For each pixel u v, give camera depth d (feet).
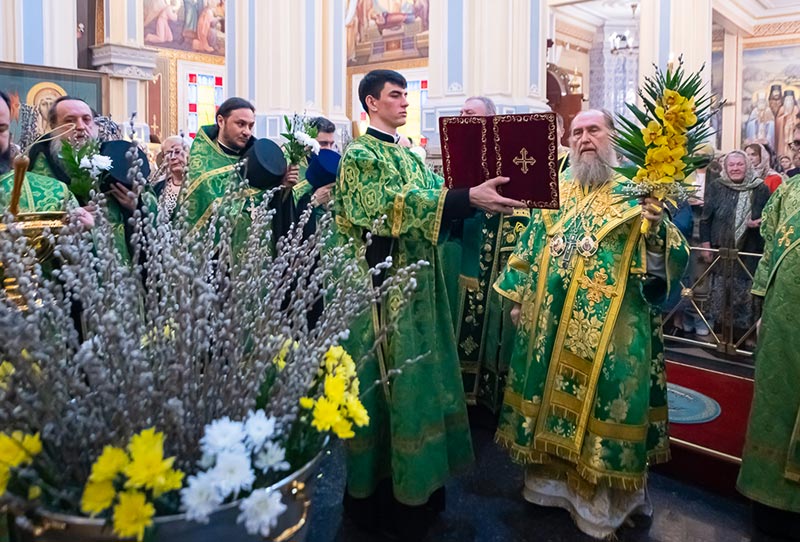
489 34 24.48
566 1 32.30
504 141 6.34
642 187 6.67
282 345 3.52
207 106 47.83
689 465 9.06
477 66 24.70
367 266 6.89
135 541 2.88
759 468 7.48
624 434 7.23
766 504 7.42
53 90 22.39
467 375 10.80
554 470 8.09
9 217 3.24
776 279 7.38
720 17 39.17
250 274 3.66
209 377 3.35
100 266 3.41
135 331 3.36
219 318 3.36
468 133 6.47
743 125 44.34
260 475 3.30
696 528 7.89
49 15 23.45
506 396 8.19
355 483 7.01
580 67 44.27
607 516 7.50
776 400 7.35
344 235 7.04
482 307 10.60
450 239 7.38
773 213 7.86
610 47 44.24
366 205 6.77
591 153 7.74
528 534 7.62
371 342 6.86
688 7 24.49
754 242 15.19
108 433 3.06
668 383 11.99
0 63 21.35
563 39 42.50
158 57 45.29
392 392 6.79
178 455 3.15
